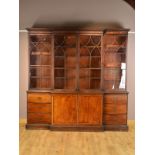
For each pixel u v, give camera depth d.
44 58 5.94
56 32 5.63
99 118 5.69
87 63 5.85
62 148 4.56
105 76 6.02
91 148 4.59
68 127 5.70
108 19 6.16
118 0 6.03
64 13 6.12
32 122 5.82
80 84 5.89
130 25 6.18
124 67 5.88
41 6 6.07
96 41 5.77
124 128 5.77
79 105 5.68
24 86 6.38
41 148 4.55
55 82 5.86
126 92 5.72
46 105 5.79
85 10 6.11
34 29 5.60
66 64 5.86
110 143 4.90
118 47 5.91
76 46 5.68
